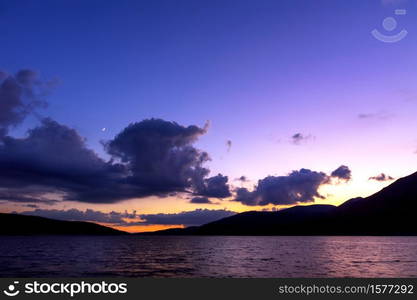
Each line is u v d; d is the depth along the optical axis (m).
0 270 63.59
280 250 135.25
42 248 145.12
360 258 92.62
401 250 131.25
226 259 91.00
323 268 67.44
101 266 71.38
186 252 123.06
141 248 151.38
